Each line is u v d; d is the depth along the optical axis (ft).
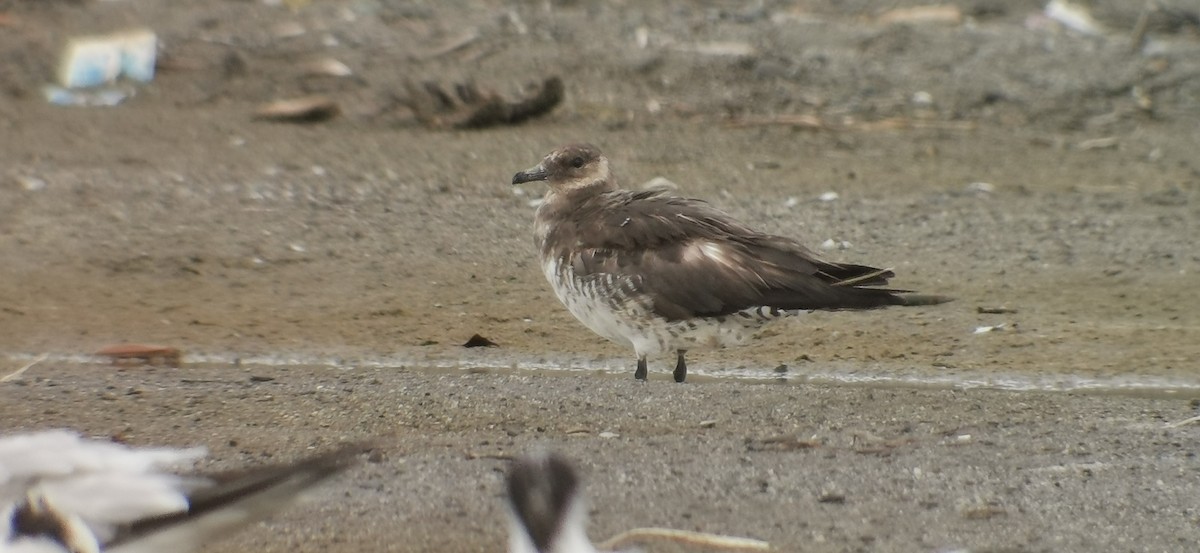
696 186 58.49
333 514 30.58
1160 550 29.25
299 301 47.75
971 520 30.48
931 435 35.40
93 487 23.77
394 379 39.73
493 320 46.57
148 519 23.54
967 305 47.65
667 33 74.43
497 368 42.29
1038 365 42.19
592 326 41.29
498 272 50.93
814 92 69.46
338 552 28.99
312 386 38.99
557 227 41.75
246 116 65.87
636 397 38.01
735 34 74.64
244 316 46.21
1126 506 31.27
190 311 46.50
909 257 52.03
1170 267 51.34
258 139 63.00
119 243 52.03
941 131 66.33
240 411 36.76
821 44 73.87
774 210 56.13
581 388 38.81
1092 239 53.98
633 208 40.65
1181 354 43.11
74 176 57.98
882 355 43.21
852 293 38.75
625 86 69.00
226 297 47.88
